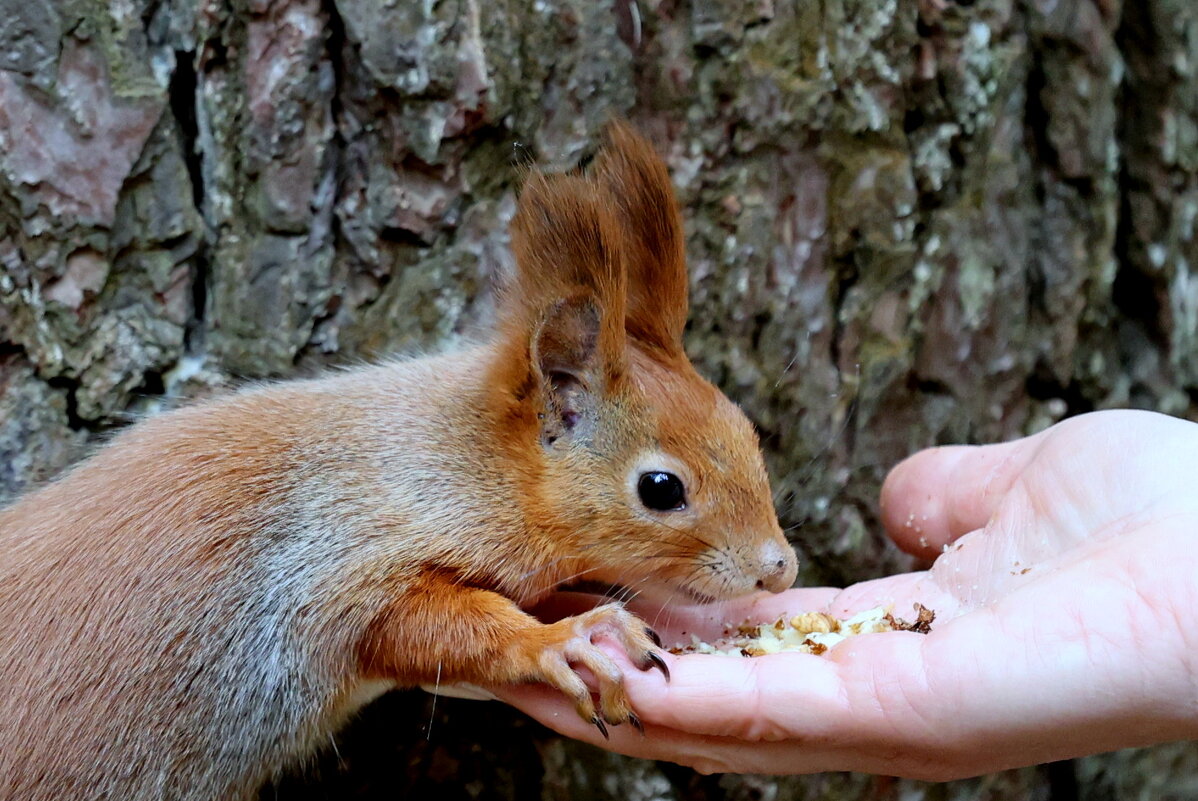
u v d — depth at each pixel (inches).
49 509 20.3
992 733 18.7
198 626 20.0
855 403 23.1
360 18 21.2
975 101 23.0
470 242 21.9
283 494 20.3
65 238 21.1
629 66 22.0
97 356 21.4
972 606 20.4
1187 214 24.3
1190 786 25.1
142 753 19.9
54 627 19.8
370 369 21.3
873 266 22.9
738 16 22.1
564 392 20.5
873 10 22.4
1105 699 18.5
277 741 20.2
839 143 22.6
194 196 21.5
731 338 22.6
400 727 22.3
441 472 20.4
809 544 23.2
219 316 21.6
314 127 21.5
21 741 19.7
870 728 18.8
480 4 21.4
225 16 21.1
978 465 21.3
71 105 20.9
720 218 22.4
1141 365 24.8
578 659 19.3
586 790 22.6
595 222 20.1
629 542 20.4
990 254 23.4
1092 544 19.6
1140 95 24.0
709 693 19.0
